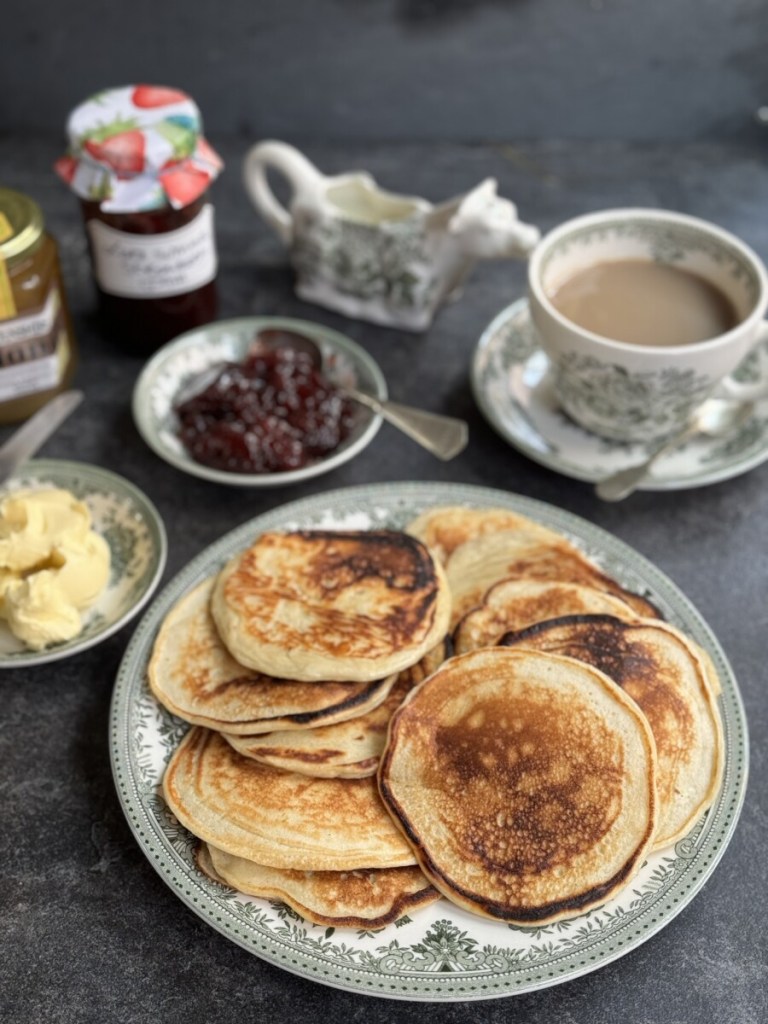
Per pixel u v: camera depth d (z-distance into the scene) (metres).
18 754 0.37
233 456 0.44
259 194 0.54
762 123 0.69
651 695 0.34
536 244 0.48
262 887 0.30
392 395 0.50
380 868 0.31
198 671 0.35
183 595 0.38
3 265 0.42
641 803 0.31
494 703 0.32
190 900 0.30
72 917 0.32
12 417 0.48
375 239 0.51
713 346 0.40
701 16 0.64
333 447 0.46
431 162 0.65
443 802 0.31
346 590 0.36
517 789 0.31
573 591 0.36
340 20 0.63
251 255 0.58
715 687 0.35
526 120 0.68
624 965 0.32
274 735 0.33
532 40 0.64
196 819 0.32
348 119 0.68
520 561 0.39
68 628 0.38
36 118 0.67
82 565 0.38
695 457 0.45
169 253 0.48
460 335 0.53
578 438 0.46
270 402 0.46
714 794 0.32
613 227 0.46
